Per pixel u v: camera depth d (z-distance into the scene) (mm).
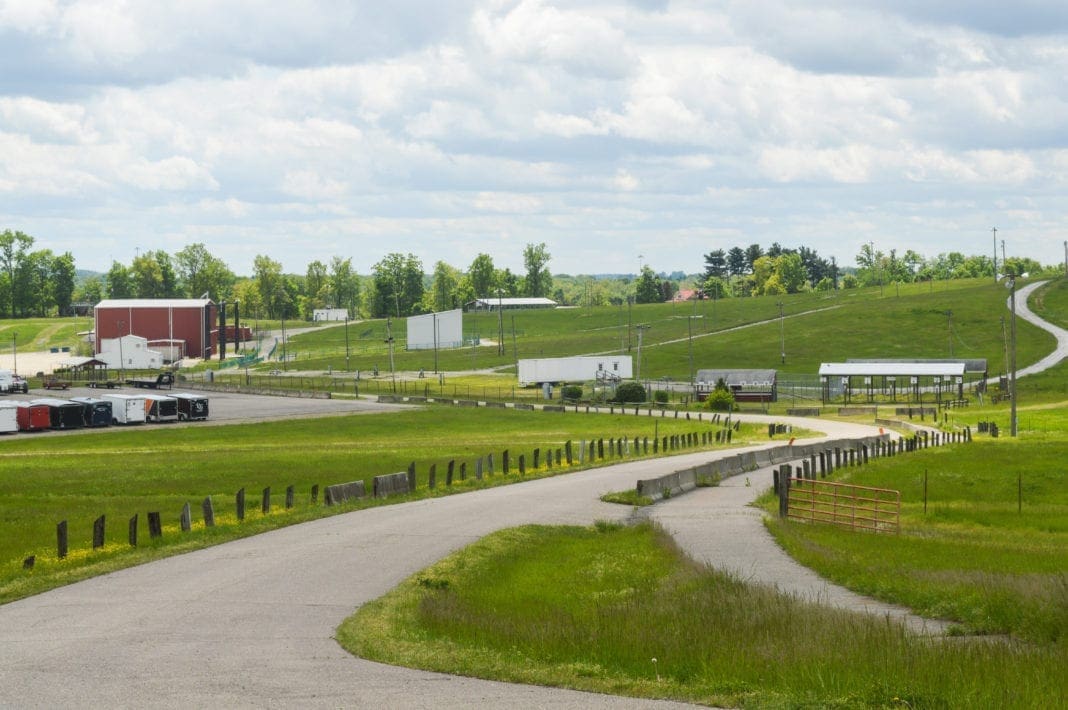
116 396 122938
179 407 122938
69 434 111062
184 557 35281
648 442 91438
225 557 35031
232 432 110438
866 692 19016
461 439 100250
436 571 31828
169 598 28578
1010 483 59469
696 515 46688
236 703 18656
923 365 157375
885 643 21922
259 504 50500
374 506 48750
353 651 22516
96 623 25547
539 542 38969
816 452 78938
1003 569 33750
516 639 23531
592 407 143750
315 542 37906
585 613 26297
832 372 156750
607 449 84188
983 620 26312
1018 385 167875
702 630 23594
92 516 48188
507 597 29391
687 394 158625
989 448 77562
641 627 24062
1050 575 31453
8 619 26156
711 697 19250
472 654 22156
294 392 159000
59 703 18672
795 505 49531
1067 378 176375
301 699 18953
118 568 33281
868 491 55438
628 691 19656
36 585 30656
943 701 18656
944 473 63219
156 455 84312
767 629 23484
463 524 42500
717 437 95250
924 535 42812
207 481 63281
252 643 23359
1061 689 18906
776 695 19125
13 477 66500
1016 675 19750
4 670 21031
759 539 39750
